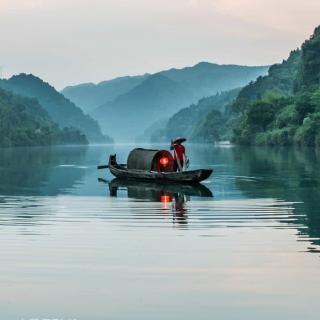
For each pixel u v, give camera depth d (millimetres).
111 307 13609
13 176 56594
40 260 17703
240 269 16500
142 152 51281
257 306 13547
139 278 15758
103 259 17828
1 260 17703
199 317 13000
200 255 18188
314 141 150000
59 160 100188
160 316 13086
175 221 24844
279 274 15906
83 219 25797
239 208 28891
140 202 32375
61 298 14211
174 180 45438
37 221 25281
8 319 12969
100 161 95625
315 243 19766
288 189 38656
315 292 14367
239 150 146125
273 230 22328
